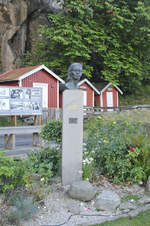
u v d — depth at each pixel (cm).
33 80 1579
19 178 426
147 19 1980
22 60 2273
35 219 374
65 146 496
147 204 455
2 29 2169
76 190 444
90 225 373
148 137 606
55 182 506
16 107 740
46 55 2202
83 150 560
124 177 547
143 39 2158
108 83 2148
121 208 431
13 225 351
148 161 552
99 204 425
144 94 2608
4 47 2183
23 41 2347
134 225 379
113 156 551
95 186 509
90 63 2283
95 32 1888
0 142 921
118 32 2134
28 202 376
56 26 1995
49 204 420
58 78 1692
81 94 503
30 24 2414
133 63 2106
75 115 500
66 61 2005
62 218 384
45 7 2445
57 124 555
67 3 1981
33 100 774
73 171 505
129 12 2005
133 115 905
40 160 562
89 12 1895
